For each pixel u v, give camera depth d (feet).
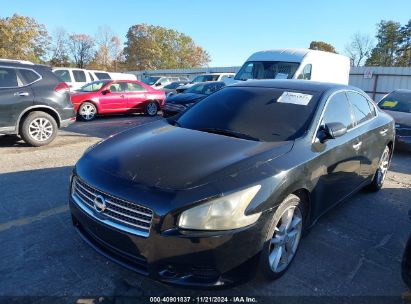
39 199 14.49
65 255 10.50
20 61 23.77
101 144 10.98
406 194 17.38
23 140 24.34
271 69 36.52
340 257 11.16
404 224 13.84
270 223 8.59
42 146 24.31
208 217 7.77
